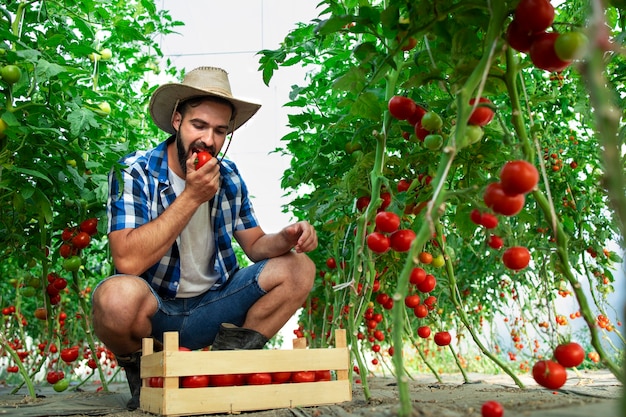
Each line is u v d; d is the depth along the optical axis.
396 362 1.15
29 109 2.57
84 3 3.03
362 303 2.14
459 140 1.24
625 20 2.06
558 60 1.29
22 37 2.70
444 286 3.71
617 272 4.32
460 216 2.20
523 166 1.20
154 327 2.65
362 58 1.89
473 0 1.49
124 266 2.44
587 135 3.72
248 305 2.75
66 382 3.39
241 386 1.96
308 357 2.10
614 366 1.31
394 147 2.47
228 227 2.94
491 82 1.64
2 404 2.66
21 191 2.62
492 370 5.66
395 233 1.70
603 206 3.77
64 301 4.93
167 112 2.91
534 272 4.04
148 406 2.06
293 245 2.74
